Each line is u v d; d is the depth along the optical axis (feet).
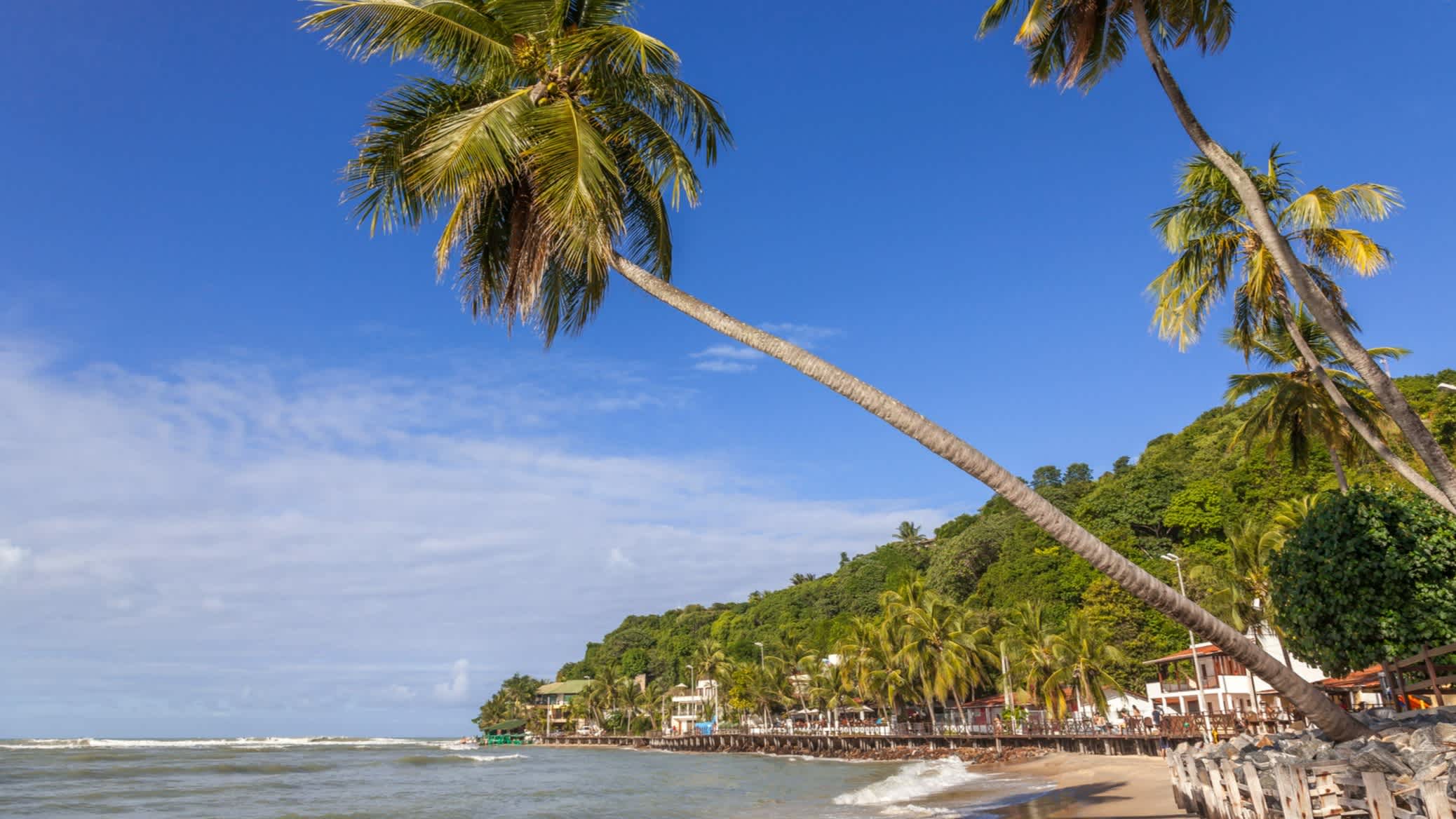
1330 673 70.54
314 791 166.20
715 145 54.54
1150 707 204.13
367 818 111.34
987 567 329.93
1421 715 49.57
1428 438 46.91
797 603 464.24
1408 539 64.85
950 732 236.02
